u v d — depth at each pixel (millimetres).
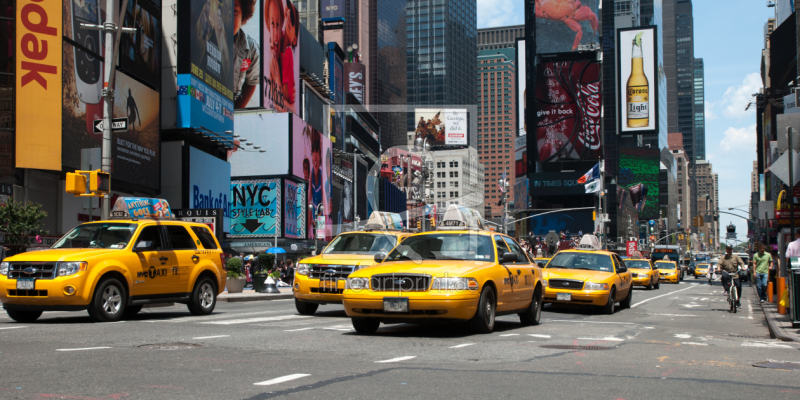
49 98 36531
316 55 94875
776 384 6488
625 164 187625
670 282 51281
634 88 171250
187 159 51375
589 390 6000
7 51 35531
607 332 11906
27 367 6746
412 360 7633
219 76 57500
